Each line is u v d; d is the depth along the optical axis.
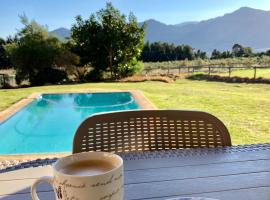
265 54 38.41
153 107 7.73
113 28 17.59
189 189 0.94
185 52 45.91
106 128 1.47
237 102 8.41
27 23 17.50
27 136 6.75
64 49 17.64
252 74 17.72
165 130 1.54
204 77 17.11
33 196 0.67
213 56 42.66
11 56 17.22
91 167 0.65
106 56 17.98
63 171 0.63
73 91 11.05
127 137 1.50
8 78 17.06
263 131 5.16
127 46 18.08
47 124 7.89
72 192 0.58
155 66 27.58
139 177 1.03
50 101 10.59
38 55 16.98
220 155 1.23
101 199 0.59
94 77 17.80
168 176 1.04
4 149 5.74
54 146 5.95
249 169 1.08
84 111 9.38
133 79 16.53
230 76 15.93
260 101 8.54
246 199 0.87
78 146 1.41
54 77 16.66
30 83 16.98
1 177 1.07
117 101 10.66
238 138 4.72
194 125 1.51
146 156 1.23
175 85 13.77
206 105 8.00
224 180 1.00
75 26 17.95
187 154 1.24
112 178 0.60
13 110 7.46
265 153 1.25
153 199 0.89
